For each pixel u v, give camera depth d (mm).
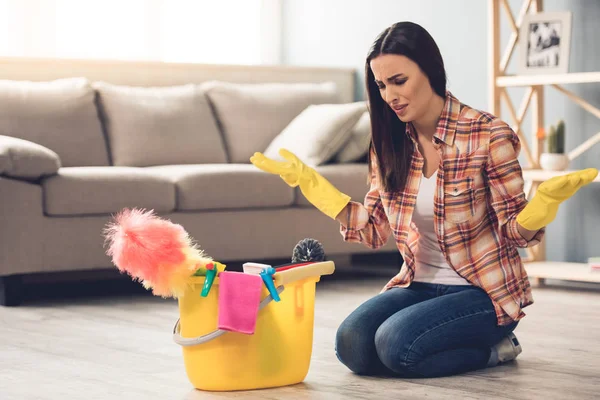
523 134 4680
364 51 5801
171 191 4172
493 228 2389
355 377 2408
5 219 3803
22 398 2227
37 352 2805
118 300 3975
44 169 3877
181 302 2230
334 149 4789
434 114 2352
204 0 6230
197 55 6230
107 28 5926
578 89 4520
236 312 2127
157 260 2109
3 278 3812
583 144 4348
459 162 2334
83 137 4688
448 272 2457
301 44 6262
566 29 4227
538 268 4234
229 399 2168
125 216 2166
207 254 4277
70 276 4762
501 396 2182
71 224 3965
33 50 5691
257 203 4375
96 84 4949
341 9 5945
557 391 2232
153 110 4945
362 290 4191
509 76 4312
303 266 2260
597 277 4008
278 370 2271
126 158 4801
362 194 4660
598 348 2801
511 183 2307
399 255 5039
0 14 5613
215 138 5090
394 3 5551
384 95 2299
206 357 2215
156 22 6086
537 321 3301
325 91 5473
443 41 5230
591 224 4500
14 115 4543
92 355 2750
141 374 2480
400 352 2322
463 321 2352
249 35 6344
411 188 2402
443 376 2402
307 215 4547
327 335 3045
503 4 4375
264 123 5238
